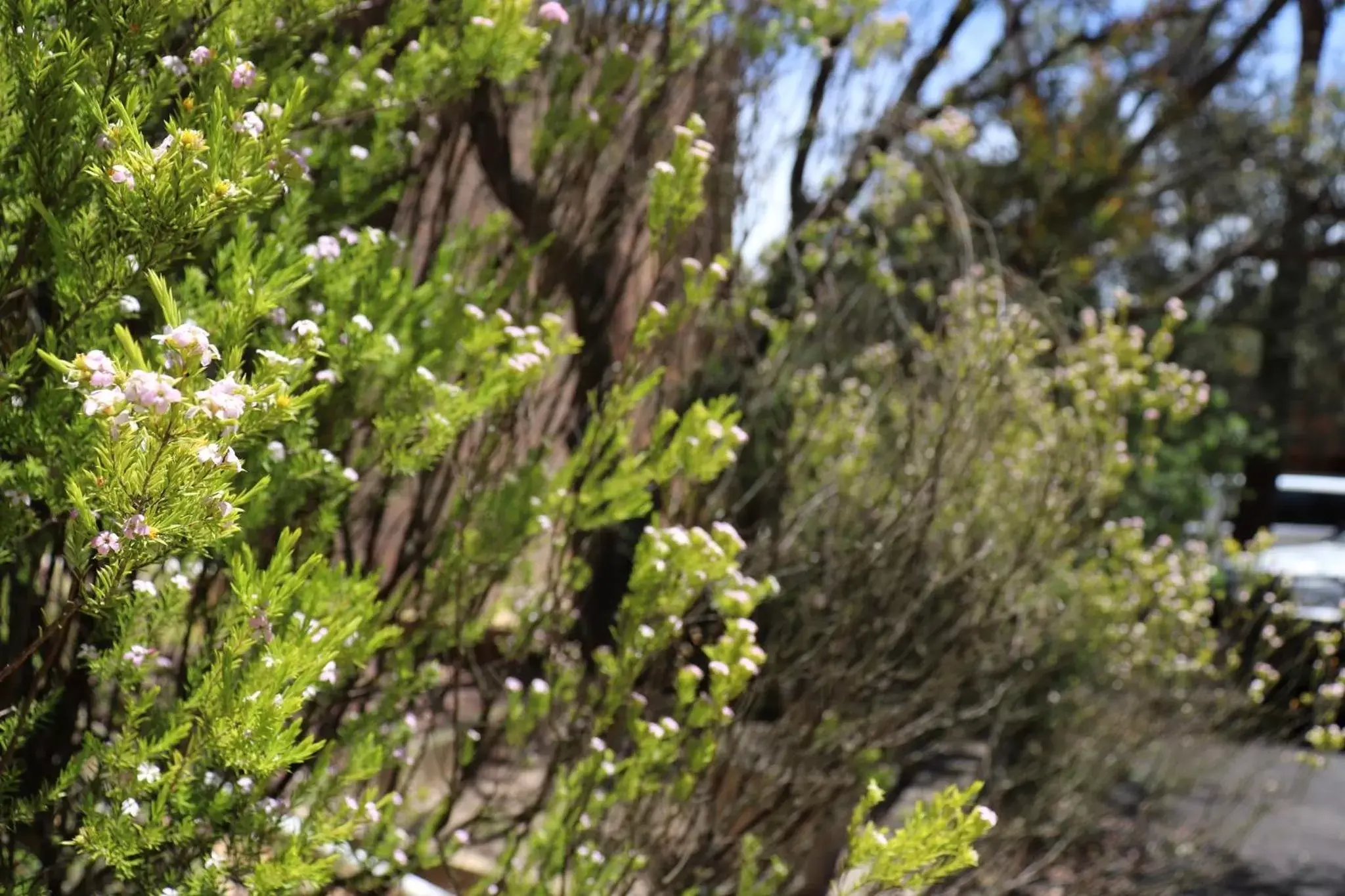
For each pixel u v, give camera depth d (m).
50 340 1.54
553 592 2.80
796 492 3.77
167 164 1.31
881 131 4.78
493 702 2.84
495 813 2.89
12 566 2.09
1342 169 12.04
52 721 2.06
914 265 5.05
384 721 2.51
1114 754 4.76
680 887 2.83
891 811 4.32
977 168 8.95
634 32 3.31
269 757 1.43
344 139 2.47
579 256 3.20
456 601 2.52
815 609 3.54
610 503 2.65
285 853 1.64
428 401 2.10
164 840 1.60
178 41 1.89
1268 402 13.48
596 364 3.32
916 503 3.52
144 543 1.21
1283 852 5.58
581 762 2.56
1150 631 4.89
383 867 2.50
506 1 2.20
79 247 1.46
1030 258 7.35
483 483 2.55
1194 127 12.59
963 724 4.22
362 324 1.94
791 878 3.24
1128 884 4.56
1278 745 5.19
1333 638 5.03
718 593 2.40
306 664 1.47
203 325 1.65
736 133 3.82
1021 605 3.98
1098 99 10.78
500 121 3.14
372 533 2.73
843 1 3.94
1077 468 4.13
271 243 1.65
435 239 3.10
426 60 2.25
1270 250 12.24
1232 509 10.20
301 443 1.99
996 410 3.82
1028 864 4.66
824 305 4.26
